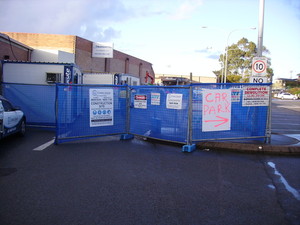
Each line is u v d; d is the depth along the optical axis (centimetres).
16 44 1991
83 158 691
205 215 387
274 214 395
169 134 861
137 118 952
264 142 878
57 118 856
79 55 3036
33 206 407
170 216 382
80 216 377
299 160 712
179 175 568
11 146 822
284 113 2511
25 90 1191
